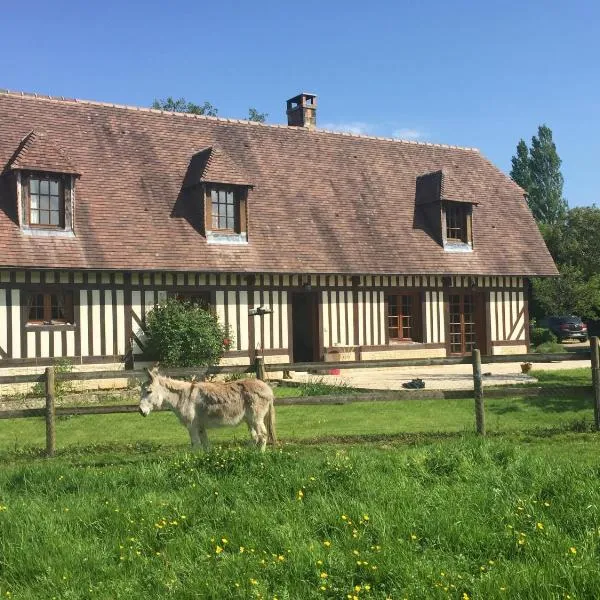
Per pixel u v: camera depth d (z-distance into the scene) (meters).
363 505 5.35
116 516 5.51
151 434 10.70
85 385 15.97
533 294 36.03
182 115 20.94
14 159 16.03
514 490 5.71
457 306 22.17
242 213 18.53
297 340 20.83
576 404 11.77
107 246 16.50
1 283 15.21
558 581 4.08
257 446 8.14
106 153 18.50
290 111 24.73
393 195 22.23
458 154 25.52
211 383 8.27
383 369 20.20
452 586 4.11
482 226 23.08
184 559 4.79
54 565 4.75
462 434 9.48
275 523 5.20
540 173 56.53
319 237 19.67
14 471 7.13
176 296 17.34
